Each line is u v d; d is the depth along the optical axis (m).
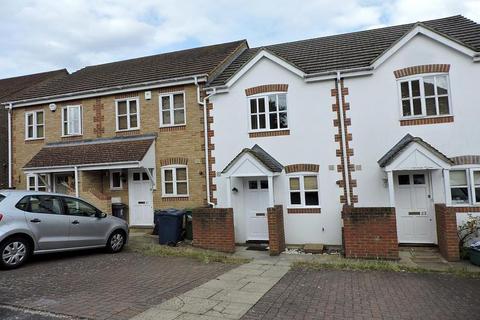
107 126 15.62
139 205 14.98
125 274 8.25
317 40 15.85
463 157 11.20
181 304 6.28
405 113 11.88
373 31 15.25
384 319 5.71
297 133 12.76
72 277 7.89
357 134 12.17
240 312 5.95
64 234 9.50
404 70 11.83
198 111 14.12
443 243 10.27
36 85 19.31
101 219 10.48
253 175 11.98
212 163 13.70
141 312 5.84
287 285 7.61
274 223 10.98
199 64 15.64
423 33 11.65
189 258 10.17
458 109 11.34
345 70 12.21
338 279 8.14
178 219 12.08
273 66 13.16
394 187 11.90
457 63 11.44
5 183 18.97
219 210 11.33
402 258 10.12
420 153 10.63
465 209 11.04
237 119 13.50
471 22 13.66
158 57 19.03
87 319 5.52
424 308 6.21
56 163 15.09
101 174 15.67
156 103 14.80
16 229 8.53
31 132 17.25
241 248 11.98
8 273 8.16
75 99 16.25
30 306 6.02
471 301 6.58
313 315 5.87
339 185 12.25
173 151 14.38
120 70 17.98
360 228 10.18
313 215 12.41
